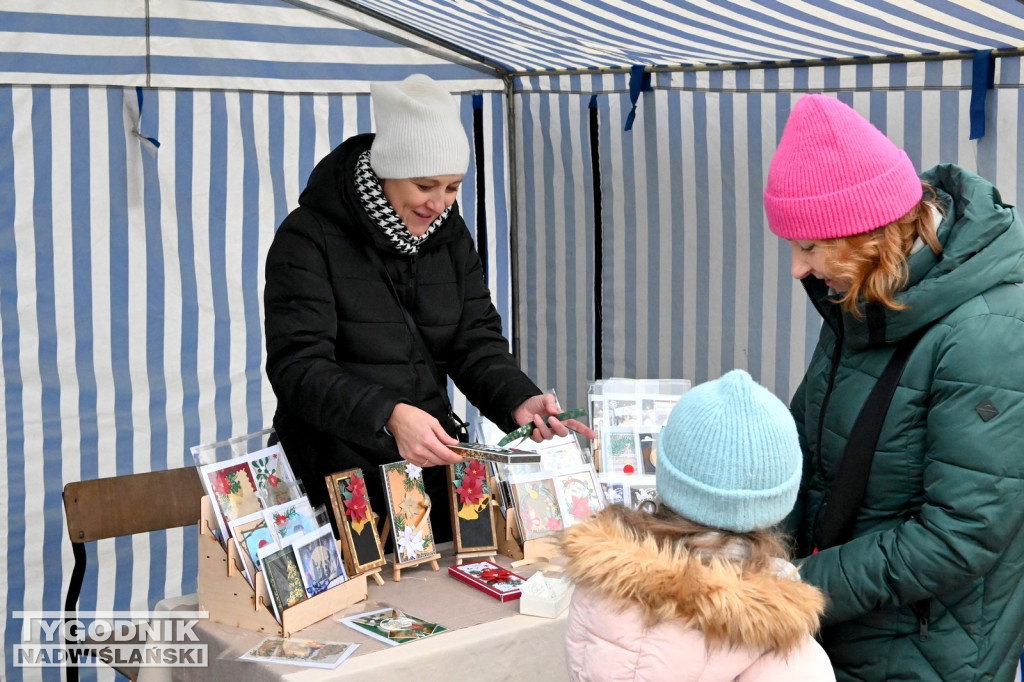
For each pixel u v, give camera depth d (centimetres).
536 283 432
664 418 254
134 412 363
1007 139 290
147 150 357
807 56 329
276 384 229
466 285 263
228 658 193
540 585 215
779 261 364
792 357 366
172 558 369
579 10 293
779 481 142
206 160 368
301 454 240
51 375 348
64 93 341
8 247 338
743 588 135
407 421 213
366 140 244
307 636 200
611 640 141
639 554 141
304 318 230
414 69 401
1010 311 168
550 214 423
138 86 352
